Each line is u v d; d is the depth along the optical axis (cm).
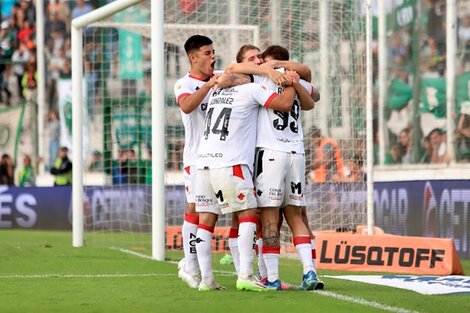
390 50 5259
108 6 4209
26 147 7256
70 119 7094
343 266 3378
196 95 2553
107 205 5822
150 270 3269
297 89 2495
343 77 4384
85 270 3253
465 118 4725
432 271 3164
